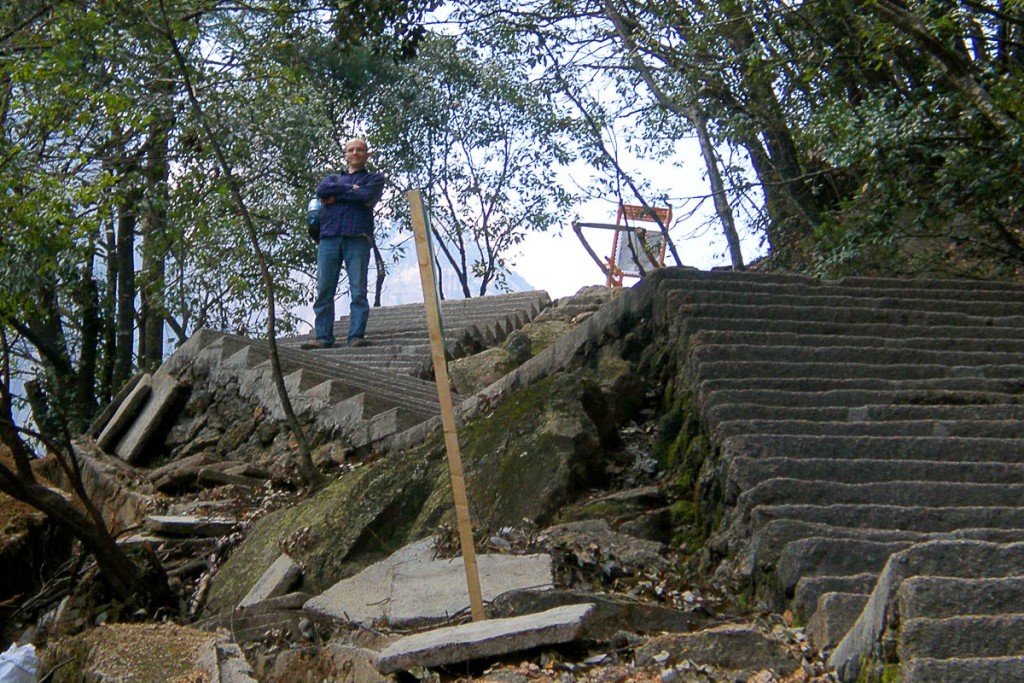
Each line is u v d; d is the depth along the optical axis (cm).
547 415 780
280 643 668
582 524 710
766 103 1588
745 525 650
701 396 769
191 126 1563
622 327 911
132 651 585
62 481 1182
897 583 468
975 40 1305
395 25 1463
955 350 873
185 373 1263
